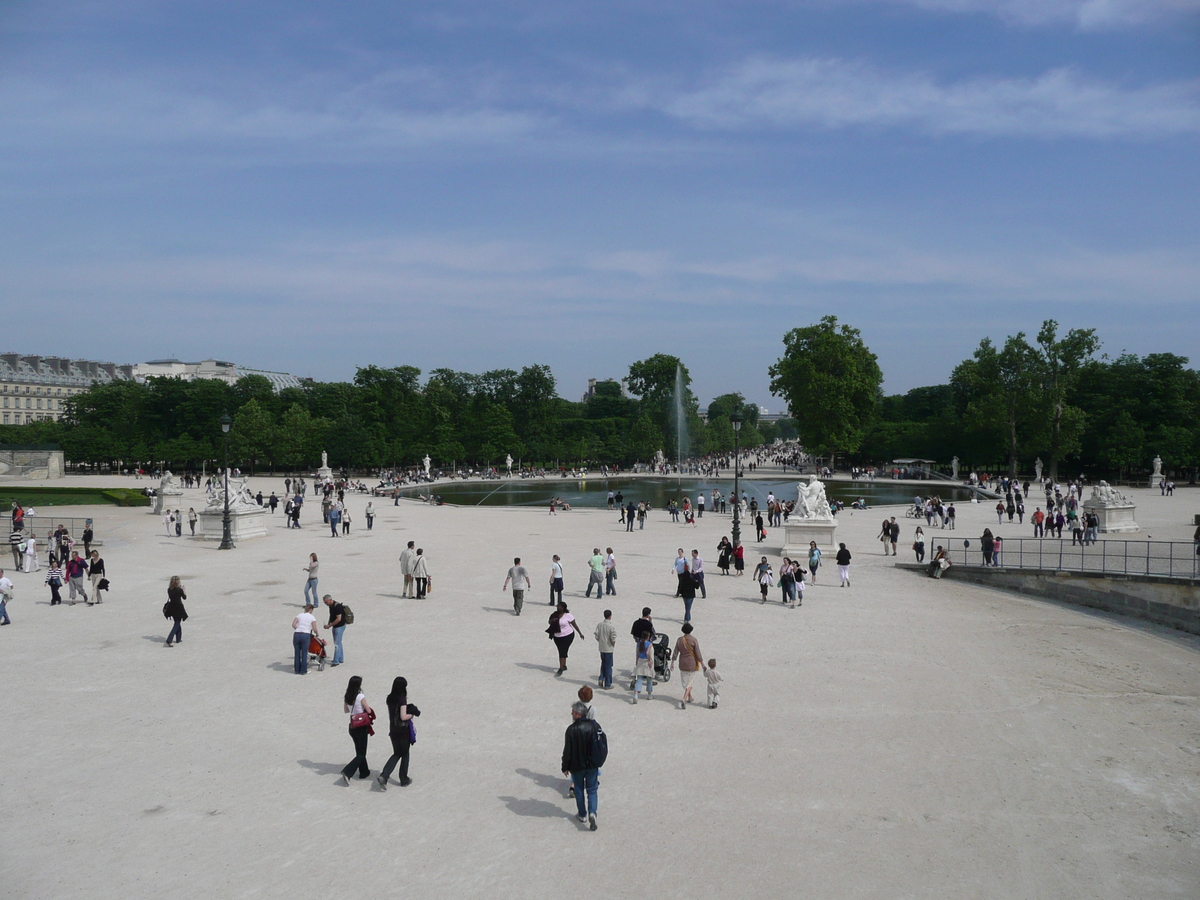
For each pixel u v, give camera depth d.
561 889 11.80
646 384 187.25
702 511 71.50
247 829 13.48
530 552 46.09
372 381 156.00
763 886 11.91
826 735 17.84
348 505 83.25
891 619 29.34
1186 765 16.53
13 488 82.94
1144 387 113.94
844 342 118.19
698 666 19.67
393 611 29.77
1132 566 35.44
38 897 11.44
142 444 138.38
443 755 16.53
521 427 168.12
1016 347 108.62
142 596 32.59
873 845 13.15
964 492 99.75
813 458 156.88
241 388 159.38
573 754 13.41
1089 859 12.82
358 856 12.67
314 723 18.23
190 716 18.62
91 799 14.49
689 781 15.48
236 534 51.28
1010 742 17.61
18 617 28.72
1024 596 35.16
